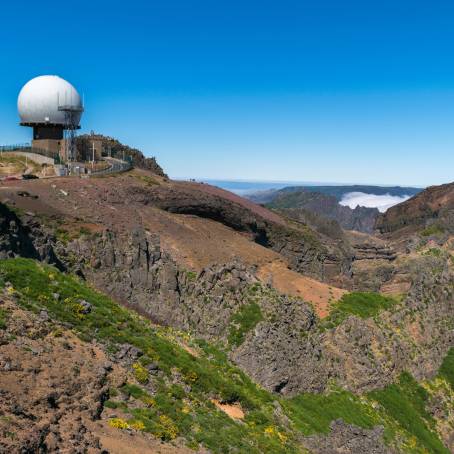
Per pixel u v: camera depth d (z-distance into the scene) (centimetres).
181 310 6238
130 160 10756
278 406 4806
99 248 6128
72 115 9231
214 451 3161
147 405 3253
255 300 6444
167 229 7344
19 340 3184
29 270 4272
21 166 8744
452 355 8119
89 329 3853
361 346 6862
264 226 9162
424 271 9294
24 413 2495
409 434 6288
